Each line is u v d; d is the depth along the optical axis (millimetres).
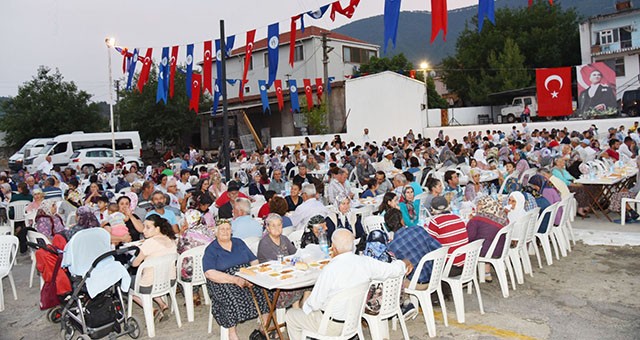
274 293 4973
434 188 7098
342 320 4020
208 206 7969
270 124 33344
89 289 4832
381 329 4805
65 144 24156
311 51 37312
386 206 6668
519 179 10859
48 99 34250
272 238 5320
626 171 10359
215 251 4887
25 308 6492
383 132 26797
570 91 24078
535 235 6949
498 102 37156
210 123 35344
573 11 41281
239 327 5508
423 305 4938
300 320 4305
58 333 5582
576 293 5879
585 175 9633
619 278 6316
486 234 5867
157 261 5211
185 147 36188
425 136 26672
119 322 5113
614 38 34031
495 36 40781
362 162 12891
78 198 9352
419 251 5039
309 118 28562
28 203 9992
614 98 27281
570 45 39750
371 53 42375
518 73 37031
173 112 33469
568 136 18844
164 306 5672
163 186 9641
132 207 8289
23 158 25656
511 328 4992
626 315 5156
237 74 40906
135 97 33312
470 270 5344
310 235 5820
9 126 34000
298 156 17844
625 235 7945
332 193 9516
